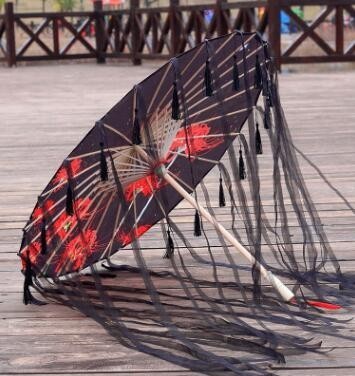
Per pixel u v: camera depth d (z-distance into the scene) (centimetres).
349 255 383
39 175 608
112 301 324
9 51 1738
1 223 469
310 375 256
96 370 264
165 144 303
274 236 405
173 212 477
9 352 281
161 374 260
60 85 1311
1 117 948
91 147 284
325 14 1344
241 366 258
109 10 1723
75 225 303
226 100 310
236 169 321
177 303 320
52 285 337
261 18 1355
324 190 529
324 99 1019
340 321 299
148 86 281
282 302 313
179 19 1500
